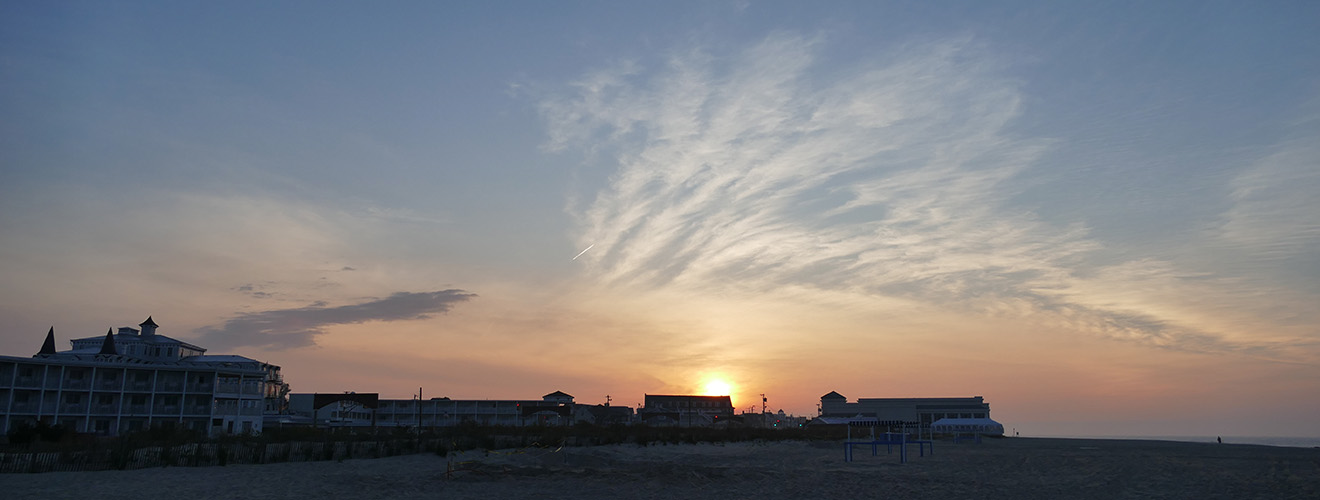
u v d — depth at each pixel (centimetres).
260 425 8531
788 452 7469
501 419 14750
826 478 4350
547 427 10600
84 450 4425
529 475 4353
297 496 3466
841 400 19175
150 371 7838
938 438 12481
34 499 3161
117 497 3269
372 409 13062
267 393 12181
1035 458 6356
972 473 4703
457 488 3856
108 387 7562
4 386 7019
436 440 6488
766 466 5306
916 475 4538
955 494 3609
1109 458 6372
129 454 4288
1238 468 4962
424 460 5406
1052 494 3559
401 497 3525
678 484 4053
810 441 10638
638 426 12144
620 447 7862
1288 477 4153
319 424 11419
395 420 14275
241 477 4038
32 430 5972
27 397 7150
